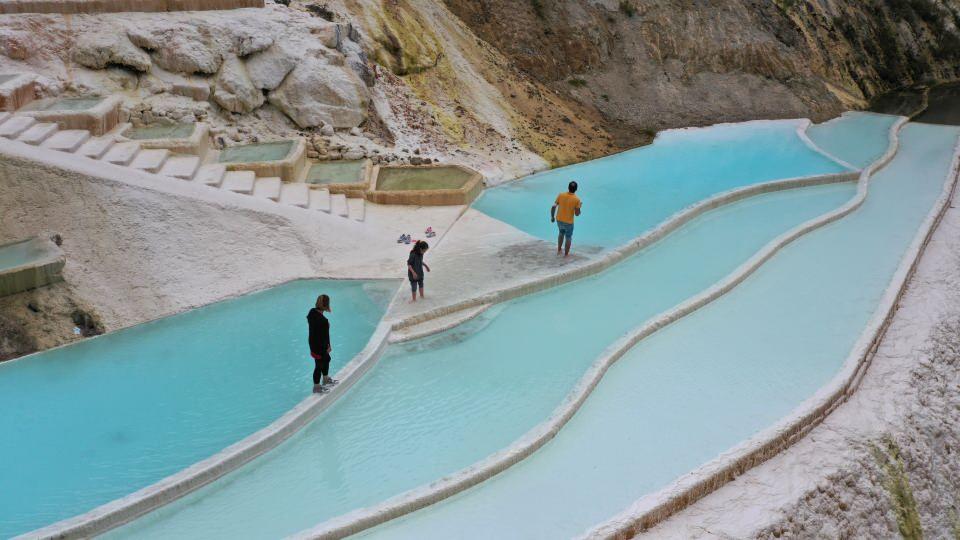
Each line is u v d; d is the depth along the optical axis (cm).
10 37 1653
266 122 1881
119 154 1482
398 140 2012
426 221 1717
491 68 2502
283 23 1972
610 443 1055
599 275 1546
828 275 1611
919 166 2444
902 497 1155
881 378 1322
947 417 1359
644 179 2127
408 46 2250
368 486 953
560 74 2750
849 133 2792
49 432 1027
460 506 930
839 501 1059
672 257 1648
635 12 3003
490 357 1241
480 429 1062
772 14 3266
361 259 1540
